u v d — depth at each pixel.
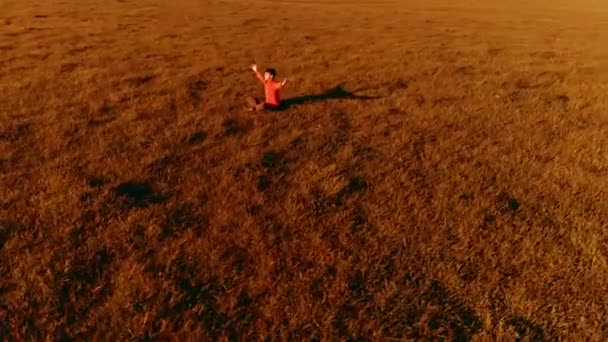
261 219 5.92
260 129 8.81
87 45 15.99
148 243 5.33
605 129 9.38
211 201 6.30
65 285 4.63
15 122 8.59
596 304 4.69
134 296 4.53
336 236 5.66
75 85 11.27
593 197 6.74
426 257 5.29
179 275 4.87
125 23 20.92
